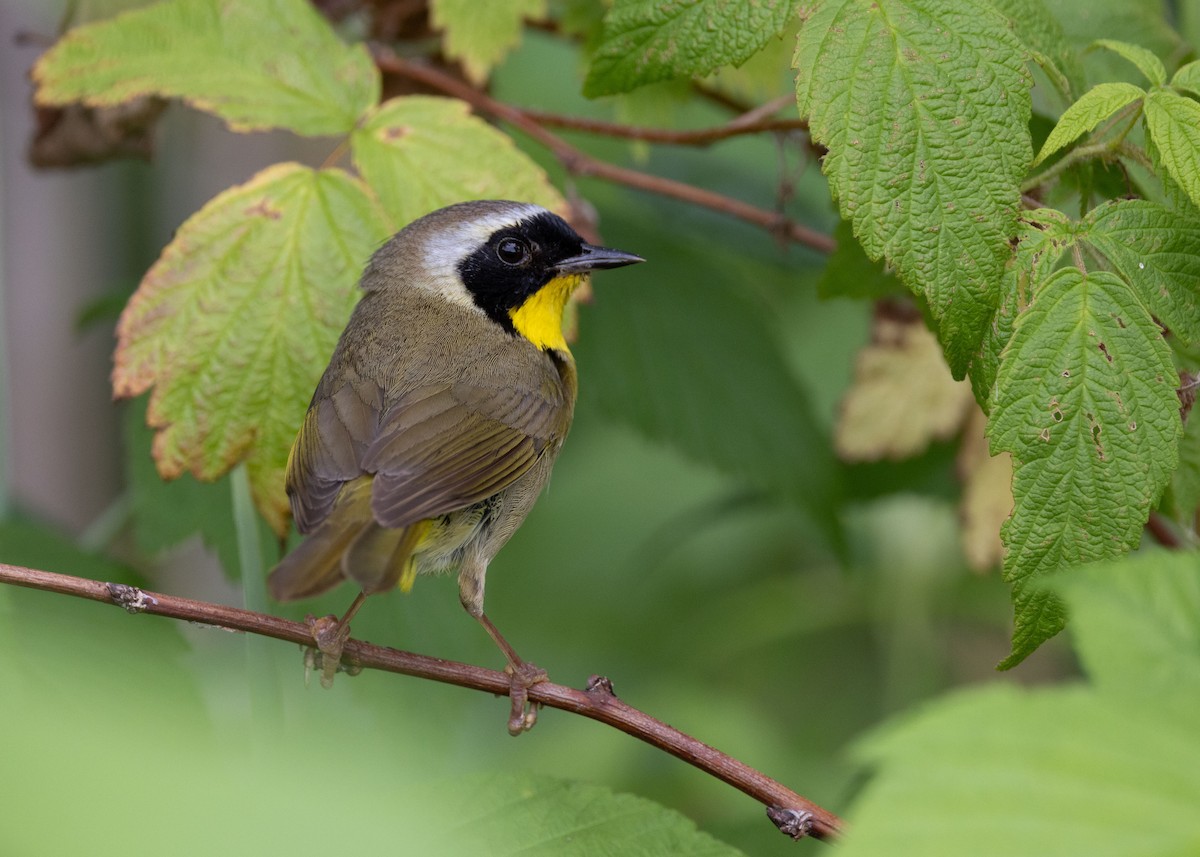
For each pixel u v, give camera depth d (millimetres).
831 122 6797
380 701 10367
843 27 6914
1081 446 6320
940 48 6812
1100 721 3541
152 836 2498
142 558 11375
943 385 11211
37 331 14445
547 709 13852
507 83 14703
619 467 16062
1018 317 6418
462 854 6078
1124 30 8797
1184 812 3330
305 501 7910
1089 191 7613
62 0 13664
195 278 8078
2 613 8250
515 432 8945
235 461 8086
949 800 3408
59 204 14422
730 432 12531
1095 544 6312
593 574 15438
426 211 8406
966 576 14211
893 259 6754
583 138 14211
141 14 8844
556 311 9867
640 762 13477
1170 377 6367
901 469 12836
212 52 8781
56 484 14570
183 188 15062
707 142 10195
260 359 8086
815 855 8336
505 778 6531
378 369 8820
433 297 9375
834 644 15688
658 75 7418
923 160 6750
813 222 13500
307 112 8625
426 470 8281
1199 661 4039
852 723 14883
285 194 8297
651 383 12609
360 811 2967
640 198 13461
